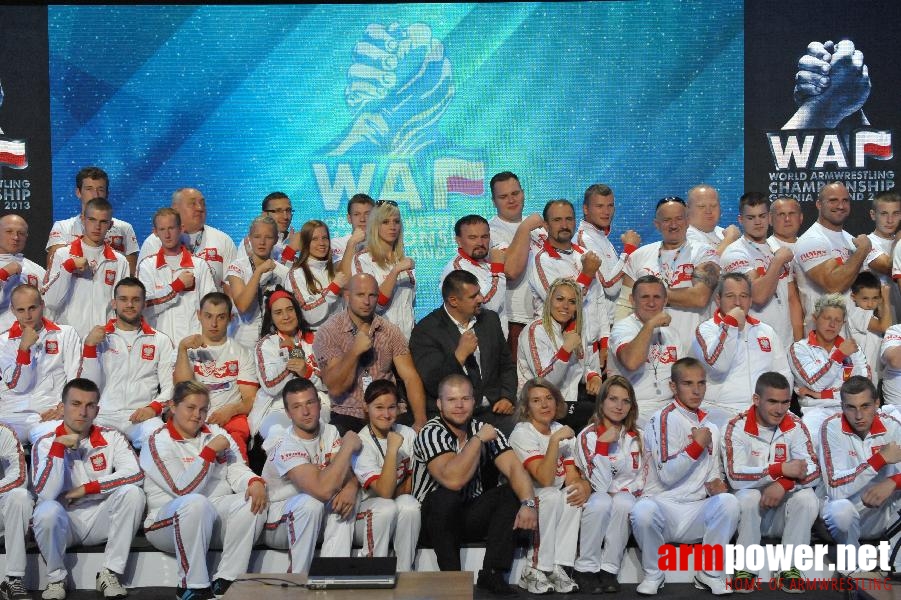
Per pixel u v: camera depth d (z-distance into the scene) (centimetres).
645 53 780
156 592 566
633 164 785
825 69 771
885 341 646
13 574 554
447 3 782
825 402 628
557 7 780
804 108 774
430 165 788
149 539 567
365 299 604
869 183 774
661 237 787
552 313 626
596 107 783
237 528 557
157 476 569
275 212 719
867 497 559
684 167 782
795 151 777
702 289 636
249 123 787
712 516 559
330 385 607
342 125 788
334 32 786
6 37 774
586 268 643
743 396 619
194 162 786
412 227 789
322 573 467
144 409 624
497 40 784
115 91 780
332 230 791
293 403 559
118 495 563
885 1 767
